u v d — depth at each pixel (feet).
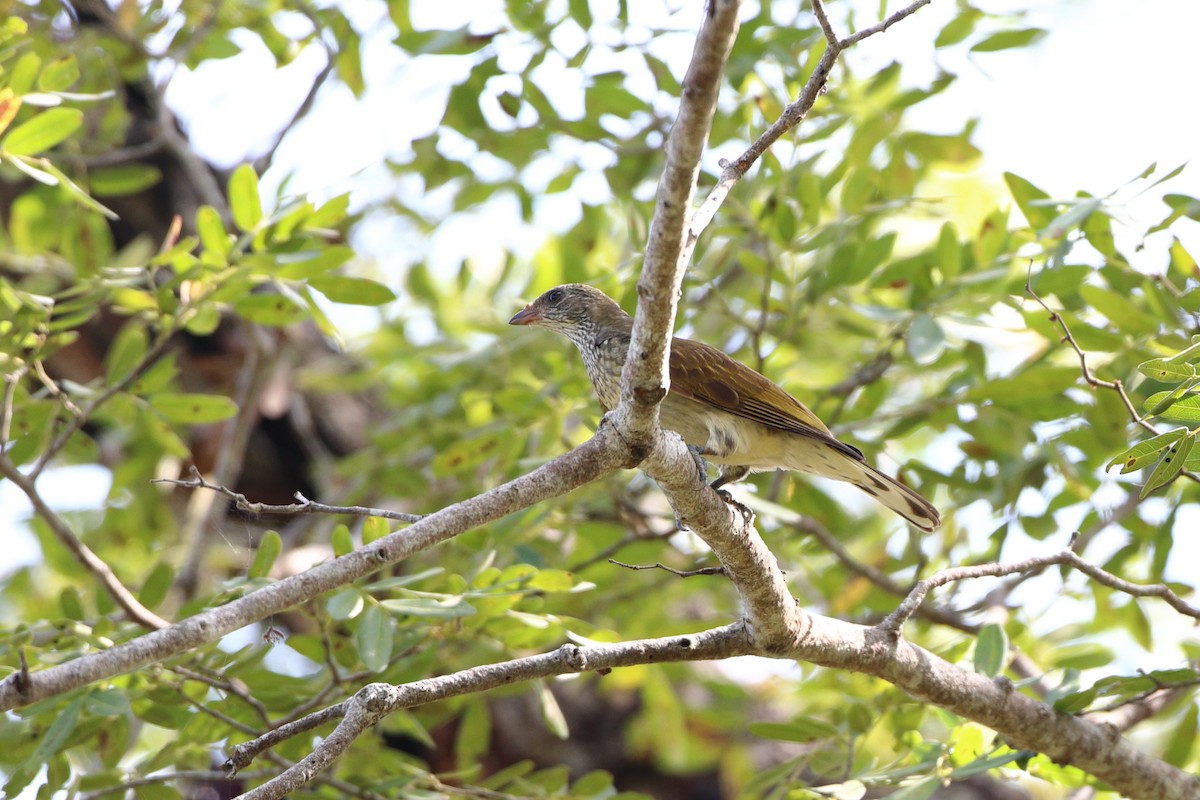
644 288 19.49
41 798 28.68
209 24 43.98
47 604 51.13
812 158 40.40
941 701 26.09
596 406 39.32
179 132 50.14
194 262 31.45
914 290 38.27
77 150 41.47
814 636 24.35
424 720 36.50
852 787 27.53
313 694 31.55
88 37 42.73
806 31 39.96
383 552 19.53
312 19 43.83
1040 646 40.29
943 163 41.37
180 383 47.42
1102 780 27.94
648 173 42.65
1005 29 39.70
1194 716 33.27
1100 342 34.50
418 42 41.57
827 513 42.70
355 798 31.12
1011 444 37.73
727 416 32.07
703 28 16.71
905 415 39.83
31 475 28.99
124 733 30.42
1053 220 33.09
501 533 33.71
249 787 30.81
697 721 50.01
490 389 44.29
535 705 49.01
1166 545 36.65
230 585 28.02
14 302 30.71
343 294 32.14
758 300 40.37
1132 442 36.32
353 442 50.65
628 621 42.93
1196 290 32.94
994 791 46.03
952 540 42.63
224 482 42.29
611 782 33.17
